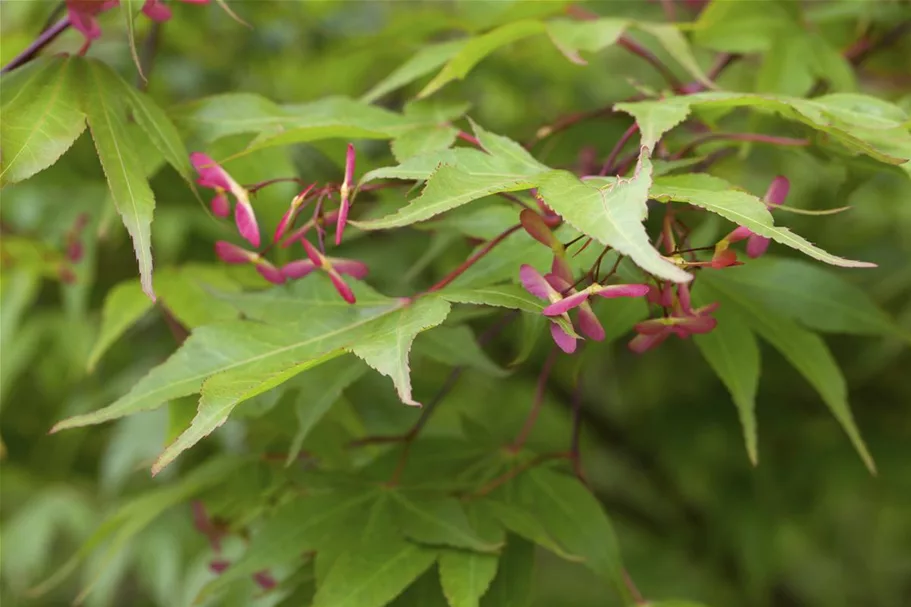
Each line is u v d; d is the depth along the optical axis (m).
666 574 0.80
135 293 0.51
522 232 0.44
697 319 0.42
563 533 0.45
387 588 0.43
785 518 0.63
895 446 0.61
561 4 0.49
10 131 0.42
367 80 0.60
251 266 0.52
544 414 0.74
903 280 0.56
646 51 0.50
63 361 0.67
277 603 0.45
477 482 0.46
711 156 0.50
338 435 0.48
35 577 0.82
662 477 0.69
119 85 0.44
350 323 0.43
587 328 0.41
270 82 0.66
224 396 0.40
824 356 0.47
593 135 0.57
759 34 0.50
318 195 0.43
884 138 0.44
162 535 0.65
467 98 0.64
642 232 0.38
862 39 0.53
